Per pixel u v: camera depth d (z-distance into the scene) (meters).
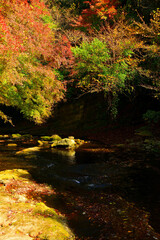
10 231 3.52
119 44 12.11
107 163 8.34
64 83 14.88
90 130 15.74
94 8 14.93
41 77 9.33
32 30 8.99
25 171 7.27
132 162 8.33
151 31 10.74
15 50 6.26
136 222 4.27
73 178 6.86
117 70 12.15
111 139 13.10
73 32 16.86
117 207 4.92
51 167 7.99
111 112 16.03
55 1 21.34
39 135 15.34
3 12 7.27
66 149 11.04
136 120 15.41
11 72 7.23
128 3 15.09
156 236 3.79
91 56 12.53
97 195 5.61
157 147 10.38
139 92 15.74
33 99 9.52
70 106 17.81
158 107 15.33
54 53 12.60
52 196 5.47
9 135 15.38
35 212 4.28
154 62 12.38
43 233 3.54
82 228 4.02
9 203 4.56
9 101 9.01
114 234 3.83
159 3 13.12
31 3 11.72
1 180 6.03
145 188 5.93
